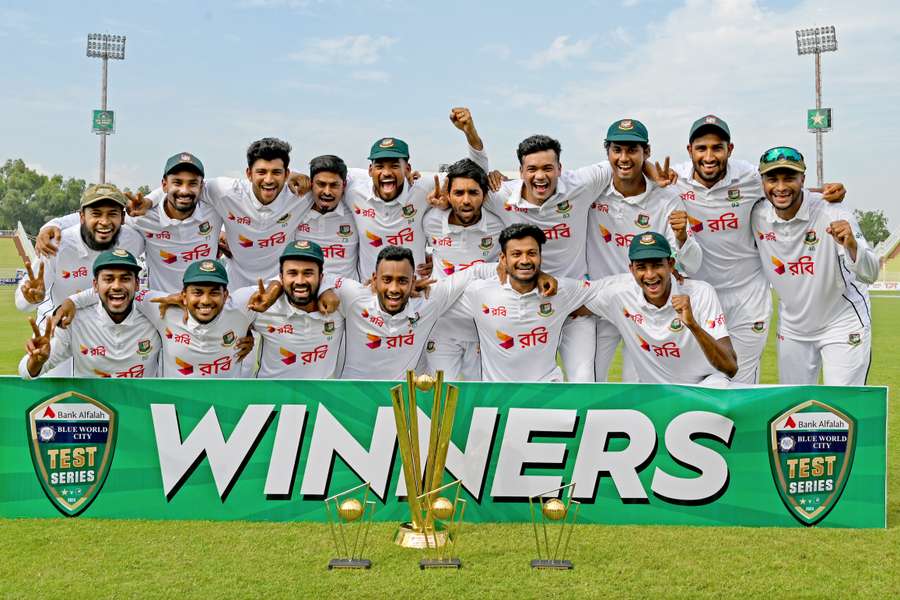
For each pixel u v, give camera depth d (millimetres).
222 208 5777
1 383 4438
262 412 4441
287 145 5633
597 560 3830
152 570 3650
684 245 5082
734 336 5965
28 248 56406
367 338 5191
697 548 4016
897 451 6121
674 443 4410
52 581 3514
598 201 5625
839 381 5566
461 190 5289
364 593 3400
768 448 4395
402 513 4426
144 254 6406
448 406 4102
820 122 41812
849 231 4930
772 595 3420
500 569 3701
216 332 4914
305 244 4949
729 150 5430
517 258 4977
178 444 4453
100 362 4973
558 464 4422
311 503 4438
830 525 4395
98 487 4461
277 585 3482
